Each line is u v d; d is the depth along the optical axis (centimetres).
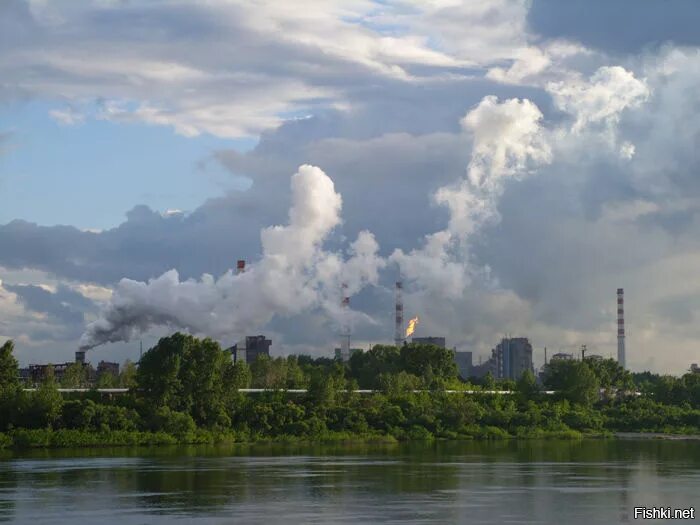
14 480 15638
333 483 15288
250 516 11719
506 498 13450
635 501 13162
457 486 14925
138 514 11888
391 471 17550
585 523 11312
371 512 12056
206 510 12212
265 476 16425
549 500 13238
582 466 18975
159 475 16512
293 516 11712
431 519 11525
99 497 13425
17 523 11244
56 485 14900
